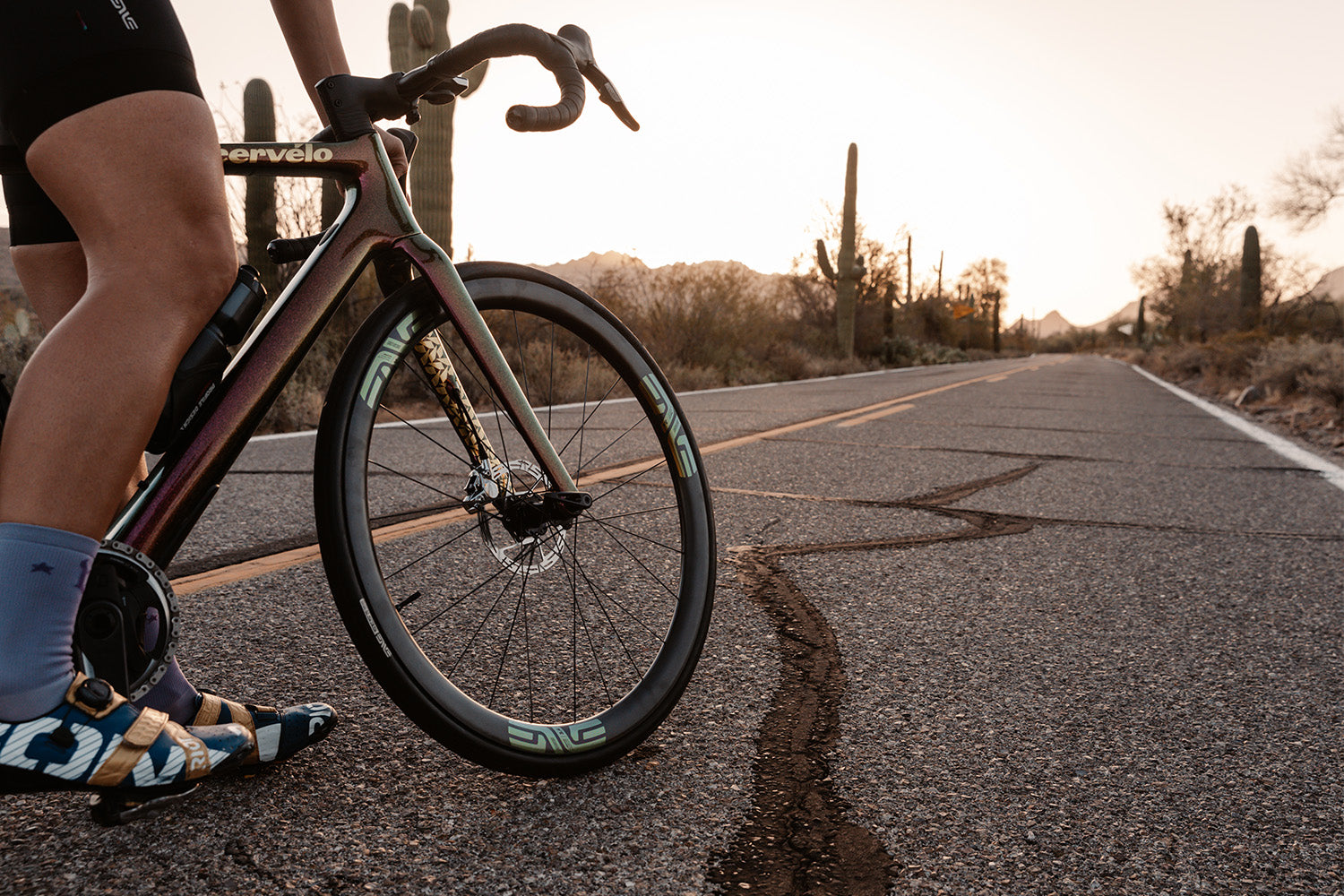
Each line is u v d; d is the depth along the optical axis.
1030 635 2.30
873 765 1.56
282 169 1.34
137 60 1.09
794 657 2.10
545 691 1.81
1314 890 1.23
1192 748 1.67
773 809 1.40
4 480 1.04
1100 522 3.75
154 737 1.12
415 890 1.15
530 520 1.52
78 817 1.29
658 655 1.65
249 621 2.20
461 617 2.27
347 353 1.34
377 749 1.55
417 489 4.05
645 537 3.18
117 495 1.08
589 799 1.41
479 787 1.43
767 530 3.45
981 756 1.61
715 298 17.50
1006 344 96.62
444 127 9.34
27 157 1.11
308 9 1.47
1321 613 2.54
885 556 3.09
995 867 1.26
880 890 1.20
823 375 21.45
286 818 1.31
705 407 9.47
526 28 1.30
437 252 1.45
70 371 1.05
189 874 1.17
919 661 2.09
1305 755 1.64
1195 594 2.71
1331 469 5.50
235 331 1.20
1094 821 1.40
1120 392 14.35
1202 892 1.22
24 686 1.03
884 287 33.38
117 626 1.12
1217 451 6.36
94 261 1.11
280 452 5.09
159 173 1.09
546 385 9.03
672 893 1.17
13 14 1.06
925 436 6.88
